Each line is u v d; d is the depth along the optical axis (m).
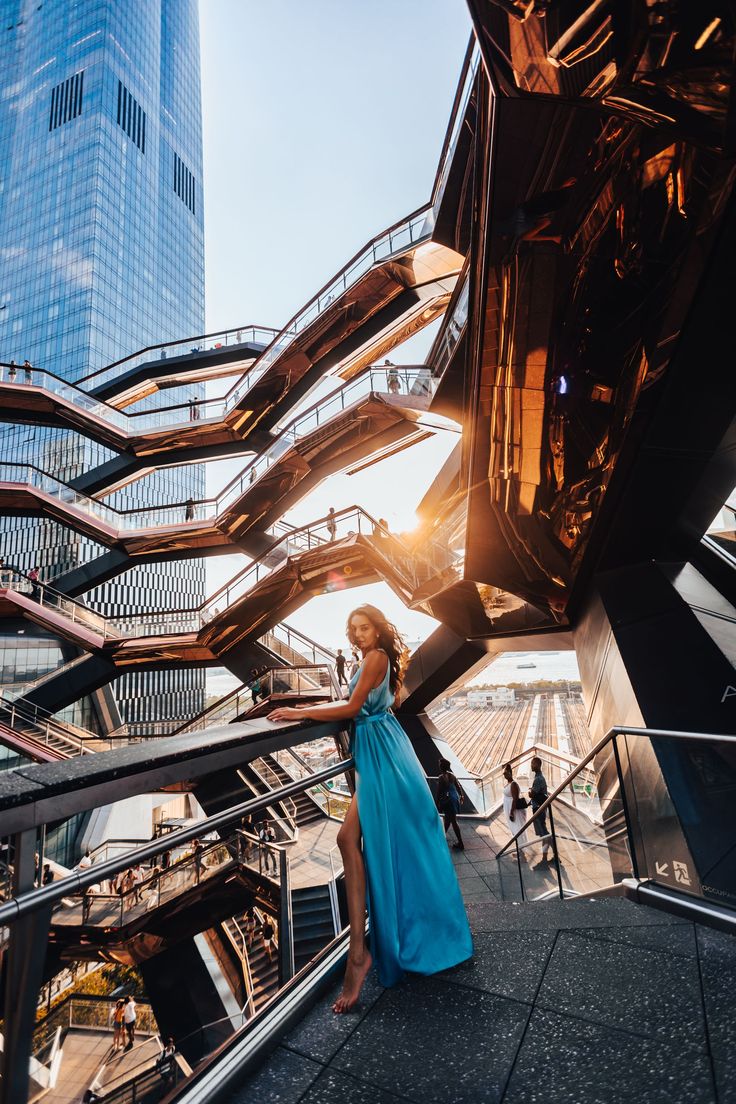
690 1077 1.45
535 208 5.95
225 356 28.45
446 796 11.84
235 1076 1.49
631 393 6.68
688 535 8.23
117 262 72.25
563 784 4.54
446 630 16.62
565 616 10.45
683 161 4.86
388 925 1.95
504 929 2.35
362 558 18.69
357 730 2.19
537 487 8.81
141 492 62.97
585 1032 1.66
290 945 2.12
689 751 3.68
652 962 2.01
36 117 80.25
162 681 57.12
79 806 1.28
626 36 4.13
